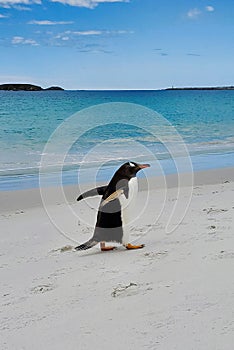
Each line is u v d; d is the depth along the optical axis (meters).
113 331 3.64
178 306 3.94
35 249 7.01
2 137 27.72
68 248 6.83
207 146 24.95
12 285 5.27
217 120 40.03
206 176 15.09
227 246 5.80
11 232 8.44
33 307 4.46
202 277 4.63
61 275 5.43
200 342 3.26
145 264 5.46
